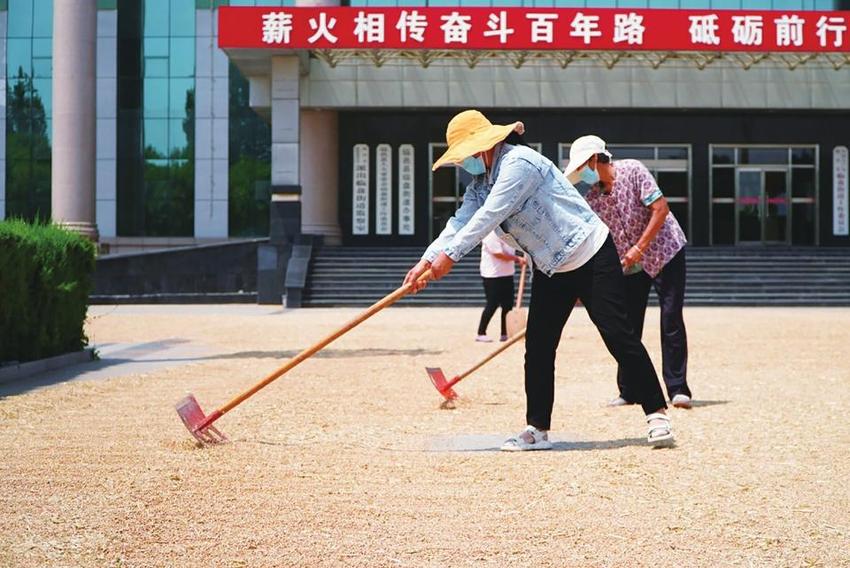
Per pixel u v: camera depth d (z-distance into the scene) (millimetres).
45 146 34000
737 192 30406
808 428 6336
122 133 33500
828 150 30469
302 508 4277
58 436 6043
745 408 7230
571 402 7648
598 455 5457
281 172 25109
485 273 13109
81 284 11000
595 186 7320
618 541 3797
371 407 7379
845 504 4348
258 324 17047
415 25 24078
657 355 11320
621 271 5648
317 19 23984
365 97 27719
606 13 24422
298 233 25031
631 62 27844
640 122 30125
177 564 3502
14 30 34094
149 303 25438
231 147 33469
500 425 6590
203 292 26594
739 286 24141
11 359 9477
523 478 4871
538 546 3730
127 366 10273
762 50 24578
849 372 9547
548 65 27922
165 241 33375
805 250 26344
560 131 29969
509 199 5324
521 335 7777
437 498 4465
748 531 3932
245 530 3930
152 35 33594
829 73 28141
